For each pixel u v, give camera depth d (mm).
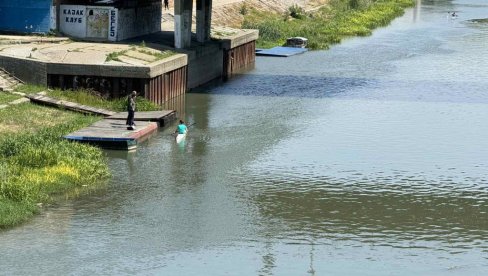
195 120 64062
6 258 36844
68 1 78188
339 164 52656
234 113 67125
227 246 39156
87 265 36562
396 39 119562
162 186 47250
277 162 52781
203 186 47562
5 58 64312
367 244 39844
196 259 37656
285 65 94500
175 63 70875
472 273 36875
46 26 76438
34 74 64312
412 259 38219
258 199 45688
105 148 53844
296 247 39312
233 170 50750
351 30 125375
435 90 78562
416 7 172375
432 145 57719
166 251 38375
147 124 59219
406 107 70188
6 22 76938
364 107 70125
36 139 51469
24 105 59375
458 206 45375
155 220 42031
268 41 112125
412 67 92938
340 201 45719
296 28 123000
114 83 64812
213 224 41844
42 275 35438
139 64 65812
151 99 65938
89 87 64938
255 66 93750
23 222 40938
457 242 40344
